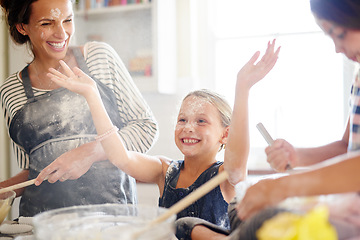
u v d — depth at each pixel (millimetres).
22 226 860
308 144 2020
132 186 1215
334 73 1981
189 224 752
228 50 2336
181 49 2355
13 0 1064
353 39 602
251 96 2080
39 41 1095
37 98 1153
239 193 711
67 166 984
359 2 573
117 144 1005
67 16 1078
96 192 1112
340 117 1975
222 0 2328
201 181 1032
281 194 542
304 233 431
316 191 527
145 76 2221
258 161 1560
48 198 1125
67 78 973
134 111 1172
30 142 1163
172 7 2311
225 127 1085
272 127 2031
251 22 2256
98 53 1164
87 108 1141
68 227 641
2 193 900
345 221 476
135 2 2227
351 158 528
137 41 2260
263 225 489
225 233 720
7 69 1747
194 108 1069
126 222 688
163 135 2367
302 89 2037
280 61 2068
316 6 614
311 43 2035
